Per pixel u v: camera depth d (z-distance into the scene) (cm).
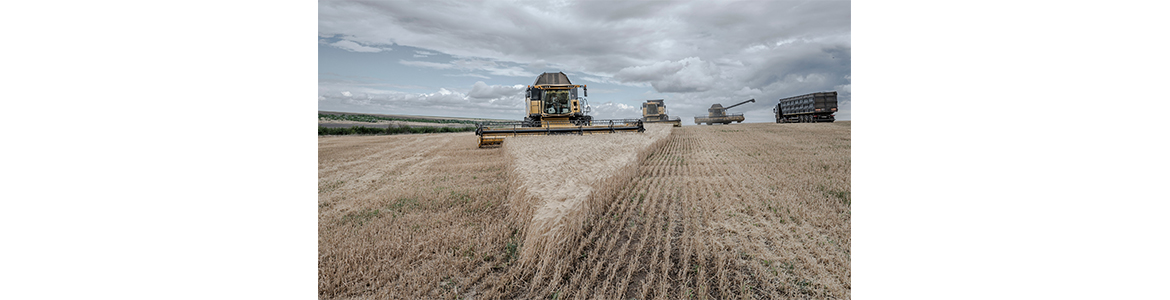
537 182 668
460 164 1329
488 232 577
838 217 642
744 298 399
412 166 1330
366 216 700
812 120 4050
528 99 2152
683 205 742
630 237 562
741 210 703
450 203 771
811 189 855
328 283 441
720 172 1105
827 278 446
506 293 416
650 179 1004
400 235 579
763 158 1385
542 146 1316
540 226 482
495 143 1861
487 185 926
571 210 527
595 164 927
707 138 2403
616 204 735
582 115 2092
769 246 534
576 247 518
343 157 1655
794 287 425
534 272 456
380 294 416
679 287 426
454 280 445
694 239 552
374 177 1128
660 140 1820
